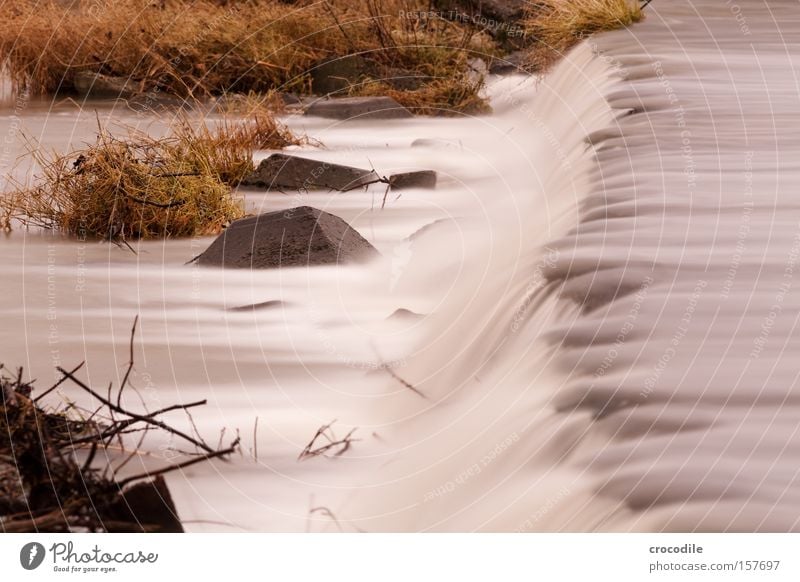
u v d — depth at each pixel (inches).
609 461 167.2
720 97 455.2
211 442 230.4
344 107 715.4
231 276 366.6
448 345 278.1
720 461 158.2
